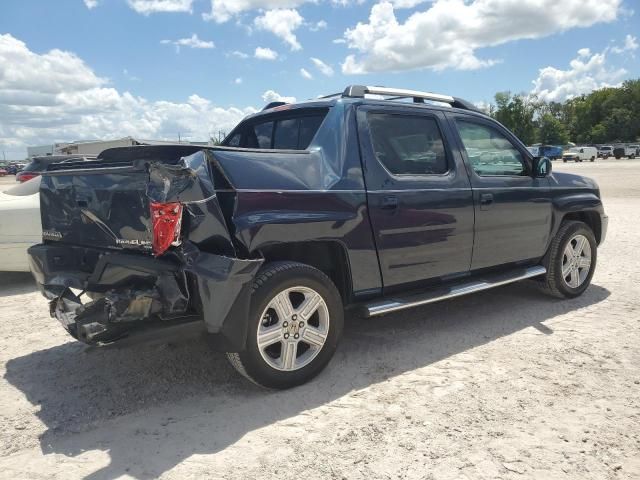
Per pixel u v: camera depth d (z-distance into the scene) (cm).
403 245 406
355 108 400
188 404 340
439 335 459
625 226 1077
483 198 460
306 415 323
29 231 636
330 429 307
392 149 412
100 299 309
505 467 268
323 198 359
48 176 390
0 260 626
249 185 328
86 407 340
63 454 286
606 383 360
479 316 509
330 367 393
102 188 343
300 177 354
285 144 440
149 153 354
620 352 412
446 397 343
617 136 10975
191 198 306
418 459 276
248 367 335
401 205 400
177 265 309
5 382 381
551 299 564
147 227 319
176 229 301
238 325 317
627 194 1867
